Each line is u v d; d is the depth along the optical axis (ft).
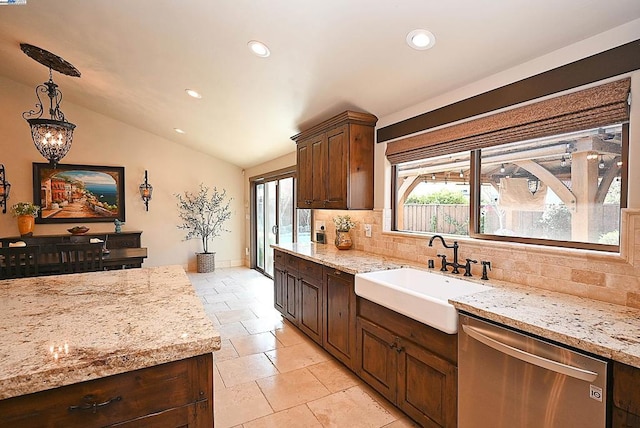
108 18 8.40
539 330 4.29
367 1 5.73
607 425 3.76
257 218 21.86
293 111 11.35
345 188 10.09
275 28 7.07
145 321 4.40
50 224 17.47
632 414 3.57
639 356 3.46
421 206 9.37
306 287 10.62
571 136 6.01
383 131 10.13
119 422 3.51
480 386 5.08
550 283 6.07
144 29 8.50
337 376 8.53
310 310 10.42
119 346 3.63
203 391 3.90
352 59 7.57
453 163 8.35
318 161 11.40
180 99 12.94
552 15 5.15
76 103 17.71
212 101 12.28
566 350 4.07
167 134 19.17
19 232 16.33
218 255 22.36
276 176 18.30
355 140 10.12
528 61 6.28
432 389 5.99
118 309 4.89
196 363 3.86
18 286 6.21
